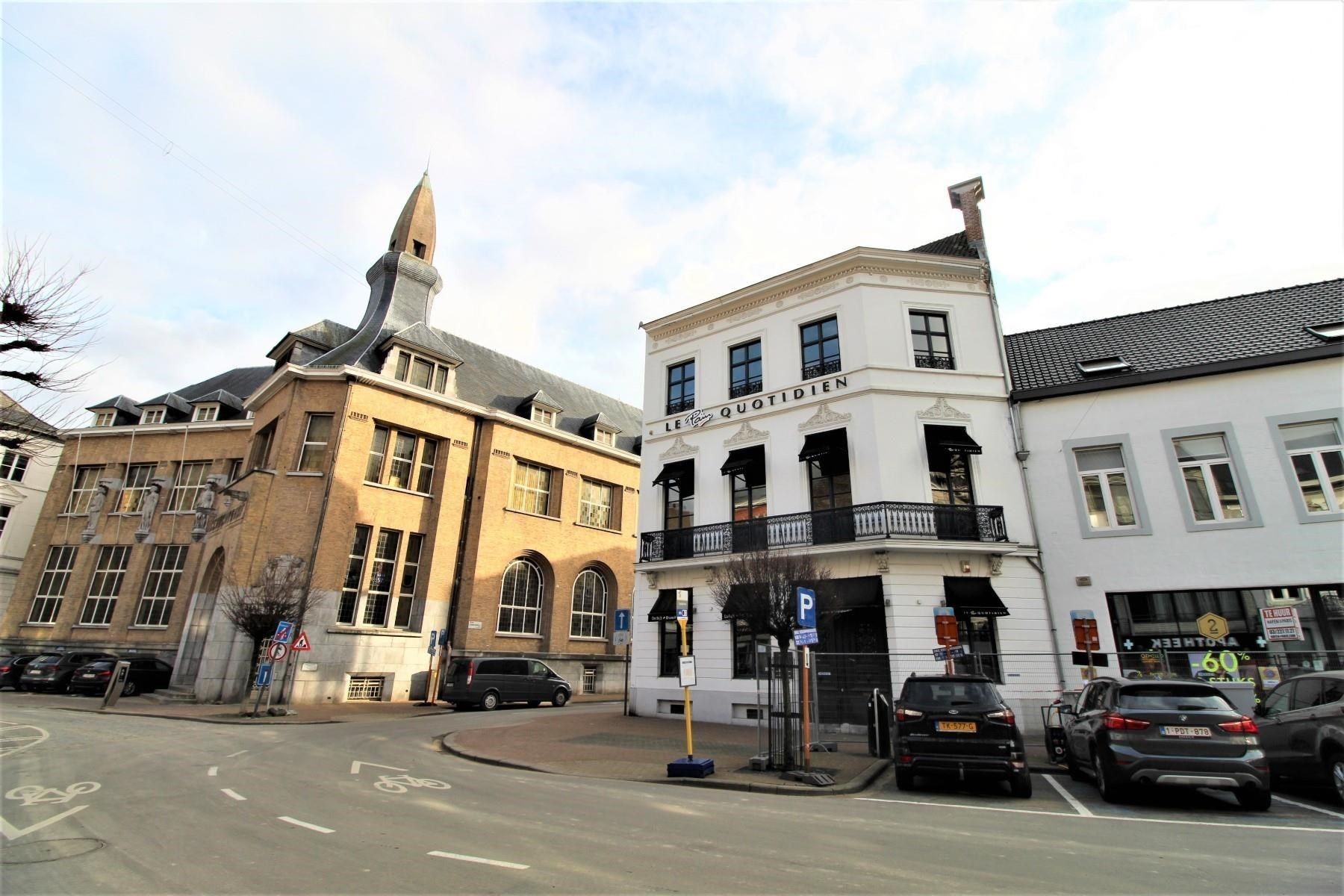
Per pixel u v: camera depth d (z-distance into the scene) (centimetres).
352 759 1120
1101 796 841
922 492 1631
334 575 2375
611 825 666
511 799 802
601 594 3381
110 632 2958
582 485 3378
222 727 1596
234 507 2503
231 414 3325
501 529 2922
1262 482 1466
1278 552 1421
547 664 2958
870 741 1189
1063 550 1582
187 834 599
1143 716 796
